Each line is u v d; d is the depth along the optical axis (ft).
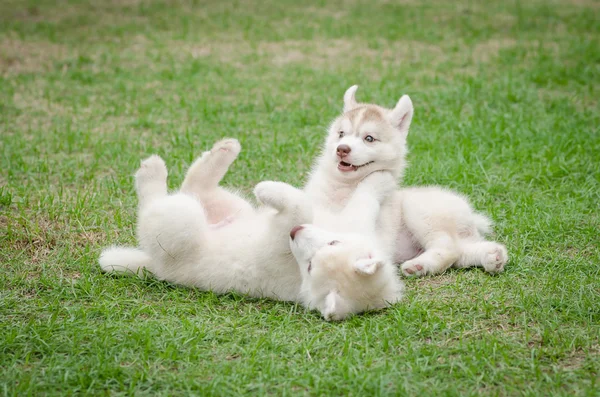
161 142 39.14
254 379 17.81
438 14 77.92
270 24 73.00
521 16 75.92
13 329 19.81
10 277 23.50
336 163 26.94
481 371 18.06
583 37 63.62
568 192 31.81
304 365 18.30
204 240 22.65
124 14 76.89
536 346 19.43
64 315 21.20
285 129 41.32
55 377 17.71
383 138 26.86
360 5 82.89
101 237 27.27
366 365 18.26
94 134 40.32
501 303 21.75
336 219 23.54
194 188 25.36
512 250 26.17
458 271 24.82
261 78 53.78
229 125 41.93
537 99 46.14
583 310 21.29
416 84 51.26
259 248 21.93
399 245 26.17
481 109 44.47
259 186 21.48
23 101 46.65
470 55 59.98
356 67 56.54
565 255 25.76
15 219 28.04
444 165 34.32
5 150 36.24
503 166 34.86
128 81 52.16
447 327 20.43
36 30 67.72
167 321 20.72
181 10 79.25
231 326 20.44
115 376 17.80
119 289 22.74
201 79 53.01
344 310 20.49
